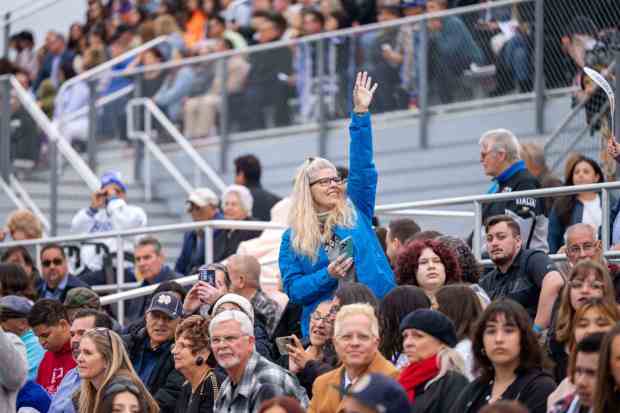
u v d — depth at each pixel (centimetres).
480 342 1541
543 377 1520
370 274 1852
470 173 2917
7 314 2164
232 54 3247
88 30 3888
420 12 3145
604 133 2402
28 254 2556
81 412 1839
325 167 1884
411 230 2075
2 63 3791
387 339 1695
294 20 3481
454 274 1808
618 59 2423
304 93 3145
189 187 3269
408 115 3022
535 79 2798
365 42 3053
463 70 2920
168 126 3312
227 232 2548
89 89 3403
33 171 3381
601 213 2055
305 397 1742
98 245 2767
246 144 3216
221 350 1739
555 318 1734
